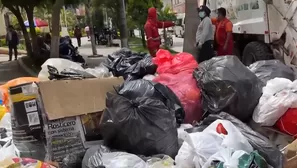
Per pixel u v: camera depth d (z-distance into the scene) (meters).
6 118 3.90
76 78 3.60
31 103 3.39
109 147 3.10
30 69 14.62
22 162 2.78
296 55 5.93
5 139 3.59
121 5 12.28
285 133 3.34
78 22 45.50
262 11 6.96
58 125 3.28
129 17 20.67
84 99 3.40
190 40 8.53
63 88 3.38
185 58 4.45
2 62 18.92
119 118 2.99
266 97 3.44
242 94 3.44
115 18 22.34
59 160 3.26
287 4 6.02
